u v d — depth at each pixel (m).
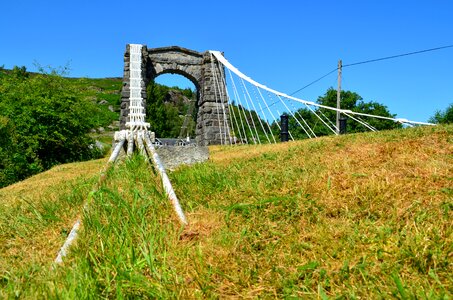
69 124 29.44
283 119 15.14
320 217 3.35
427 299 2.12
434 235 2.77
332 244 2.89
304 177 4.33
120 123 25.95
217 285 2.57
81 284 2.41
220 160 8.07
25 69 64.88
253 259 2.86
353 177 4.12
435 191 3.50
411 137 6.17
